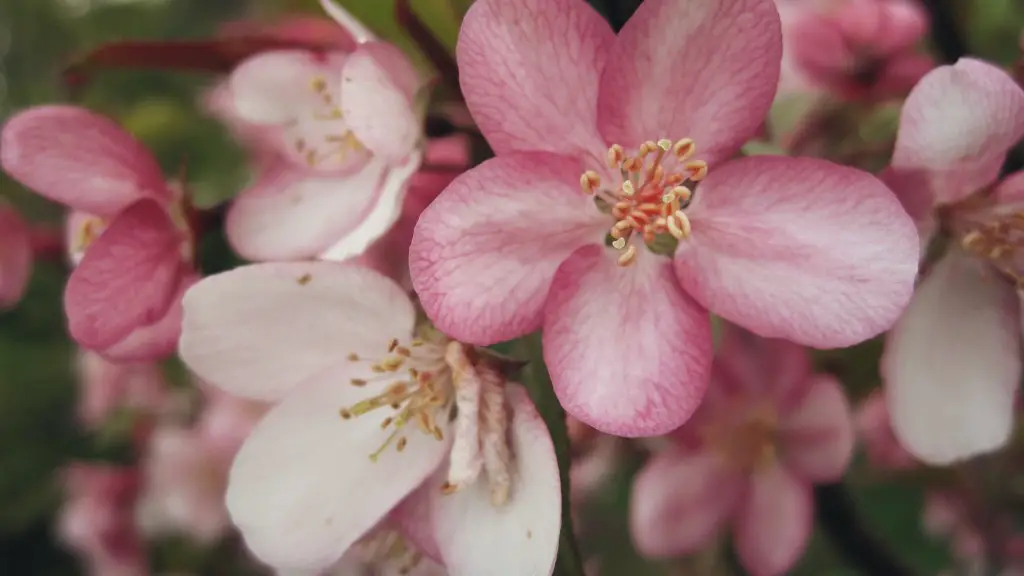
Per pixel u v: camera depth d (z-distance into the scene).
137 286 0.20
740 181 0.18
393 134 0.19
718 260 0.18
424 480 0.19
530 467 0.18
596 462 0.25
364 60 0.19
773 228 0.18
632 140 0.19
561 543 0.19
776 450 0.22
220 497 0.31
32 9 0.47
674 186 0.18
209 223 0.21
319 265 0.19
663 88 0.18
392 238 0.20
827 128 0.23
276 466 0.19
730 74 0.18
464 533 0.19
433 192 0.20
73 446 0.45
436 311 0.18
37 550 0.45
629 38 0.18
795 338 0.18
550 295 0.18
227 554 0.36
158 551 0.36
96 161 0.20
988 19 0.26
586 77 0.18
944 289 0.20
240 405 0.25
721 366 0.22
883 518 0.28
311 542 0.19
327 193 0.20
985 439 0.20
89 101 0.36
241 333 0.19
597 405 0.18
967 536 0.28
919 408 0.20
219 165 0.34
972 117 0.18
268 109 0.21
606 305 0.18
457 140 0.20
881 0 0.24
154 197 0.20
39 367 0.45
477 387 0.19
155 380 0.32
